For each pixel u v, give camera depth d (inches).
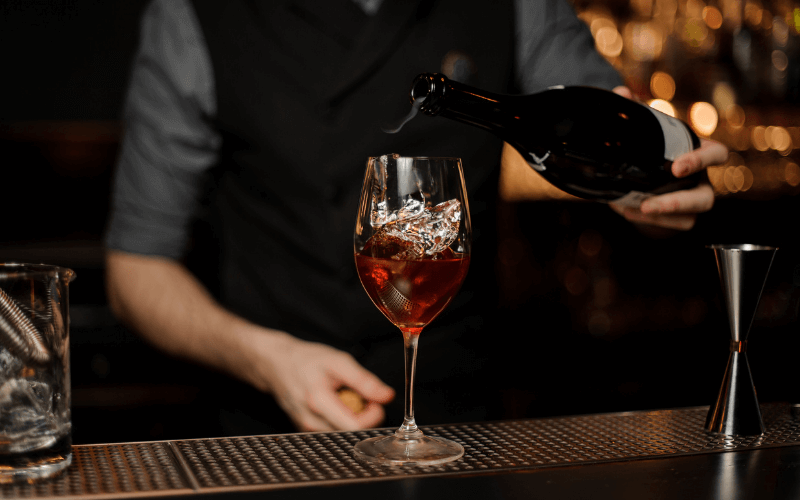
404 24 56.7
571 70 57.2
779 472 27.7
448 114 36.8
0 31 116.0
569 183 44.5
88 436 95.7
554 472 27.5
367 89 57.3
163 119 57.9
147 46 58.8
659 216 42.1
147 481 26.0
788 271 111.1
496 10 58.5
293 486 25.7
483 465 28.1
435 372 56.8
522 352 112.7
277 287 58.1
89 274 100.3
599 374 114.1
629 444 31.1
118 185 59.5
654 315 115.9
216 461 28.5
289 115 56.5
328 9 56.9
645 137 38.8
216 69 56.9
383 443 30.5
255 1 57.1
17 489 24.9
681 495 25.3
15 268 25.4
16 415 25.6
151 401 97.3
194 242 87.2
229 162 60.2
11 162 114.7
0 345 25.2
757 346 109.8
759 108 113.2
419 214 30.3
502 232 113.0
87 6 118.1
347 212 56.9
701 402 115.2
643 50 107.6
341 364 41.3
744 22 109.5
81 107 119.3
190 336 51.7
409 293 30.7
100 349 96.8
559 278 114.3
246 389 57.3
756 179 114.1
